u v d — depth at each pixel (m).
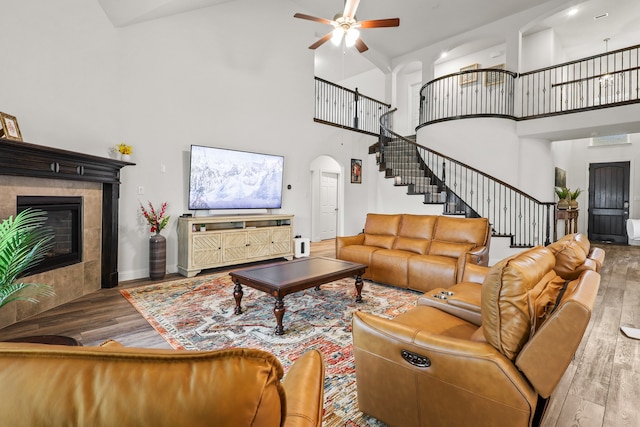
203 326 2.71
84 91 3.62
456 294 2.18
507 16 6.60
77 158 3.21
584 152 8.69
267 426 0.47
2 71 2.90
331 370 2.06
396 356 1.40
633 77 7.43
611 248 7.20
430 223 4.14
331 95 7.83
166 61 4.49
